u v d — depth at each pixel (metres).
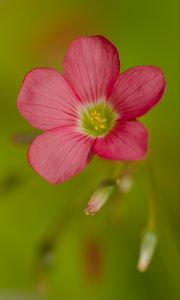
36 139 0.15
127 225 0.19
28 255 0.20
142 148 0.14
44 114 0.15
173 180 0.20
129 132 0.14
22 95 0.15
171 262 0.19
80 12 0.21
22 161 0.20
